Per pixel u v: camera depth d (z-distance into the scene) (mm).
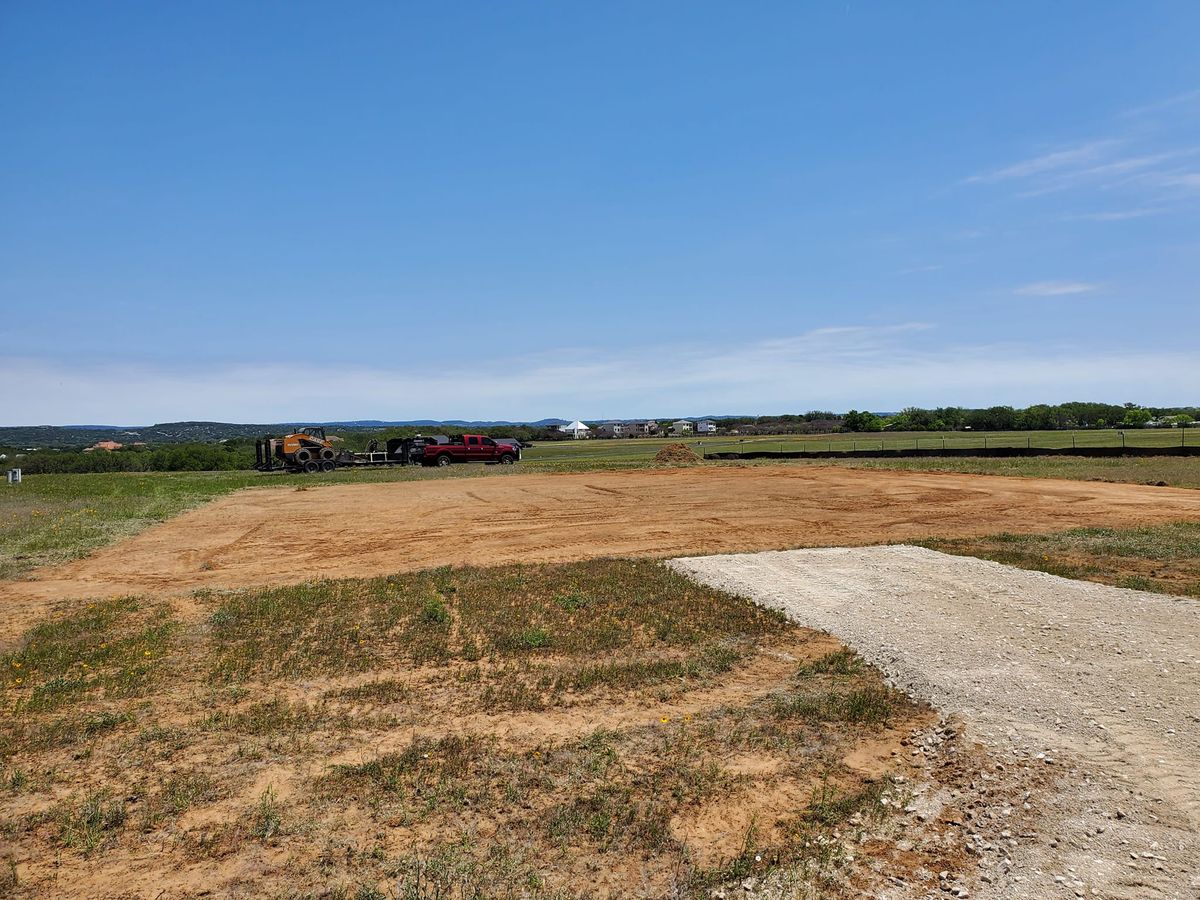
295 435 41656
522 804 5574
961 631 9359
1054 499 22859
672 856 4961
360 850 4980
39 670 8570
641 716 7234
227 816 5410
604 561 14484
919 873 4781
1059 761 6105
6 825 5289
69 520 20406
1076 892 4523
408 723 7062
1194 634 8789
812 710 7281
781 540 16797
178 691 7910
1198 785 5609
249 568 14672
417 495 27297
